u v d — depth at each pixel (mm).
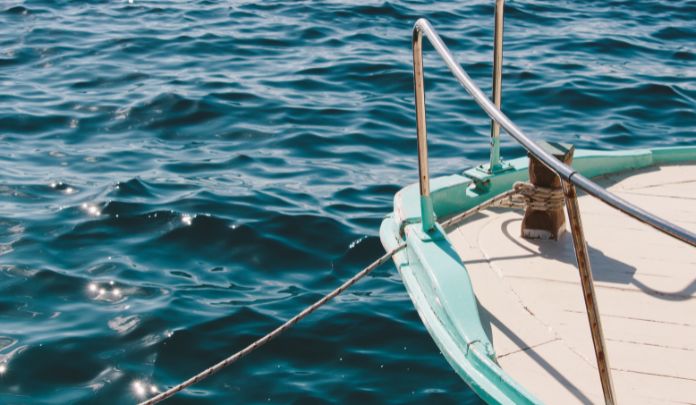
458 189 5777
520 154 9430
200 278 6898
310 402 5488
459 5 15133
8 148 9305
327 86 11250
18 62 12016
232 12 14492
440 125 10133
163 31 13398
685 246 5336
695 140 9789
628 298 4812
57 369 5785
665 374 4230
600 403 4035
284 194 8266
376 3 14938
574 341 4453
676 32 13859
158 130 9891
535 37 13500
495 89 5711
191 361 5898
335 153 9320
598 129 10062
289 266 7105
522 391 3932
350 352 5988
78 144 9469
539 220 5379
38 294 6621
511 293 4855
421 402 5492
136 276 6883
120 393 5590
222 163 9016
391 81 11453
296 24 13836
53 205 7984
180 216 7766
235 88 11039
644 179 6176
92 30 13383
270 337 4801
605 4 15484
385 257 5137
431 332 4570
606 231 5512
